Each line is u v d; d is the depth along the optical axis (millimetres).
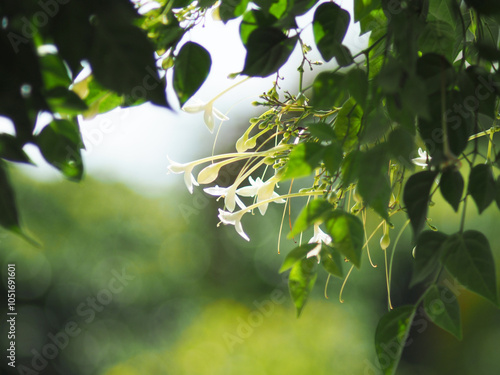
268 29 2072
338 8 2072
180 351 9055
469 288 2031
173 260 14016
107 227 13891
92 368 13016
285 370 7746
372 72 2123
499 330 9664
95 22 1972
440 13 2184
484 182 2033
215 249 13625
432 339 10438
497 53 2066
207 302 13477
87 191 13836
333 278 11070
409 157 2020
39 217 13375
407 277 10664
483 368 9562
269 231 12500
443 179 2027
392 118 2000
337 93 2033
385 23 2182
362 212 2180
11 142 2012
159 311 13820
